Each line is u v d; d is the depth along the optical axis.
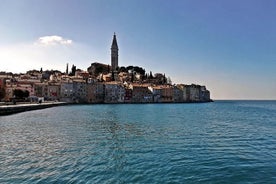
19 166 18.70
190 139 31.83
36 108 99.31
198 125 49.53
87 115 74.25
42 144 27.58
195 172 17.45
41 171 17.53
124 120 59.00
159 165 19.19
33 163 19.58
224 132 39.16
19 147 25.77
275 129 44.09
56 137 32.56
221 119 66.00
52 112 85.88
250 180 15.91
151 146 26.91
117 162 20.02
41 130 39.34
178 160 20.75
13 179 15.90
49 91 182.38
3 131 37.84
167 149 25.33
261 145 28.06
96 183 15.30
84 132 37.50
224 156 22.31
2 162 19.80
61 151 24.05
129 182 15.47
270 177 16.47
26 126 44.59
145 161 20.41
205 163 19.84
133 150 24.77
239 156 22.33
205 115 81.62
